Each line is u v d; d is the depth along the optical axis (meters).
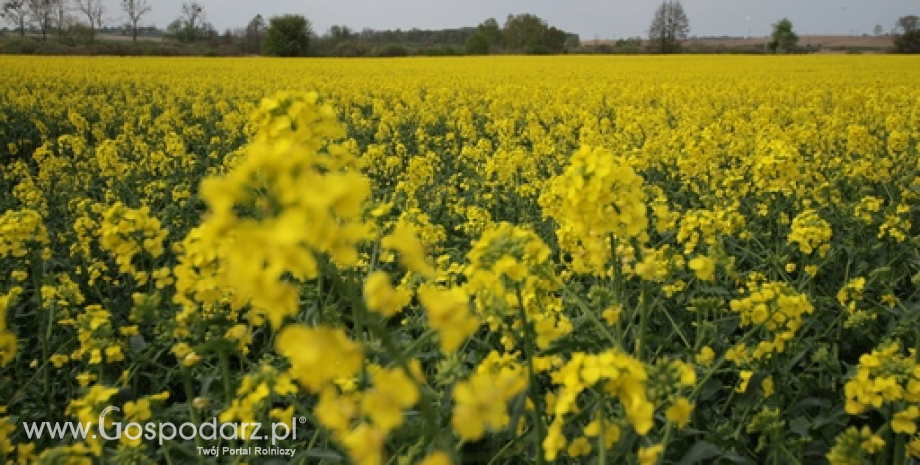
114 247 3.37
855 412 2.68
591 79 28.22
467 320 1.53
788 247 5.85
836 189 7.74
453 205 7.96
